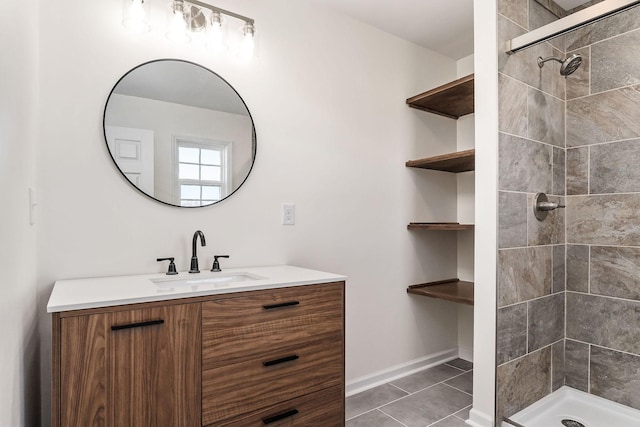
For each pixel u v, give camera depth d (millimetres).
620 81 1896
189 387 1205
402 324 2545
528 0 2018
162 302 1160
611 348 1939
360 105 2340
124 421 1095
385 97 2469
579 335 2072
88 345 1048
